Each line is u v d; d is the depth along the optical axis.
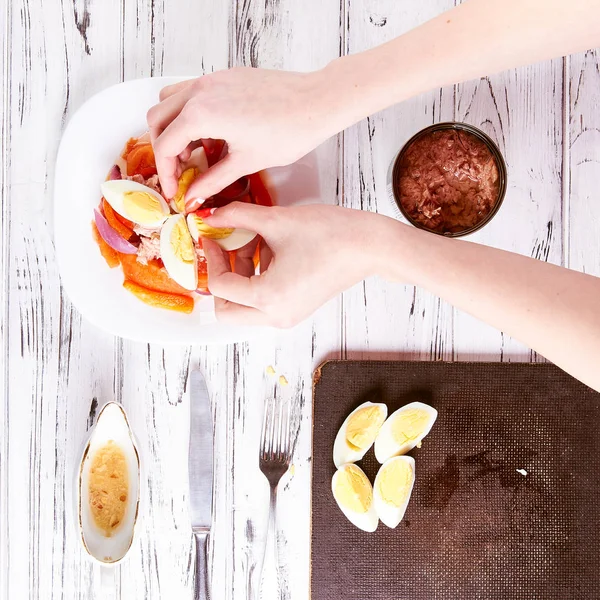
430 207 0.65
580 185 0.72
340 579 0.71
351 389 0.71
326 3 0.71
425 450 0.72
